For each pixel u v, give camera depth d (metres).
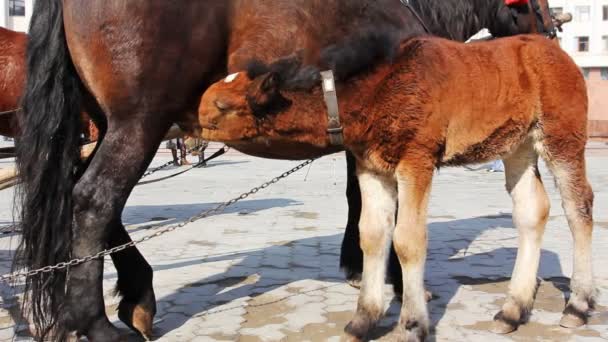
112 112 3.82
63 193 3.87
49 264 3.80
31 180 3.83
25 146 3.88
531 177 4.44
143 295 4.15
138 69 3.74
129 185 3.79
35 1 3.99
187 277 5.76
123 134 3.79
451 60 3.80
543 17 5.48
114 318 4.59
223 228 8.48
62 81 3.93
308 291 5.28
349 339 3.91
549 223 8.52
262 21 3.88
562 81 4.18
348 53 3.62
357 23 3.95
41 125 3.87
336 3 3.90
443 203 10.78
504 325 4.19
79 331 3.72
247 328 4.35
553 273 5.77
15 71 5.12
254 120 3.50
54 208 3.84
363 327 3.93
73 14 3.85
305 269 6.08
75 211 3.73
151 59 3.75
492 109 3.91
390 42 3.71
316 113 3.57
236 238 7.75
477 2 5.28
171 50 3.78
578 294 4.31
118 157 3.76
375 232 3.94
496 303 4.88
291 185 13.83
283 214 9.68
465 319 4.49
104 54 3.77
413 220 3.62
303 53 3.88
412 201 3.63
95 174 3.73
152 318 4.17
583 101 4.27
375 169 3.83
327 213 9.76
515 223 4.47
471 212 9.72
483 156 4.03
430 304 4.85
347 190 5.28
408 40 3.82
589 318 4.44
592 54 51.16
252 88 3.38
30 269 3.81
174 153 15.67
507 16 5.38
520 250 4.42
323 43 3.90
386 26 4.04
